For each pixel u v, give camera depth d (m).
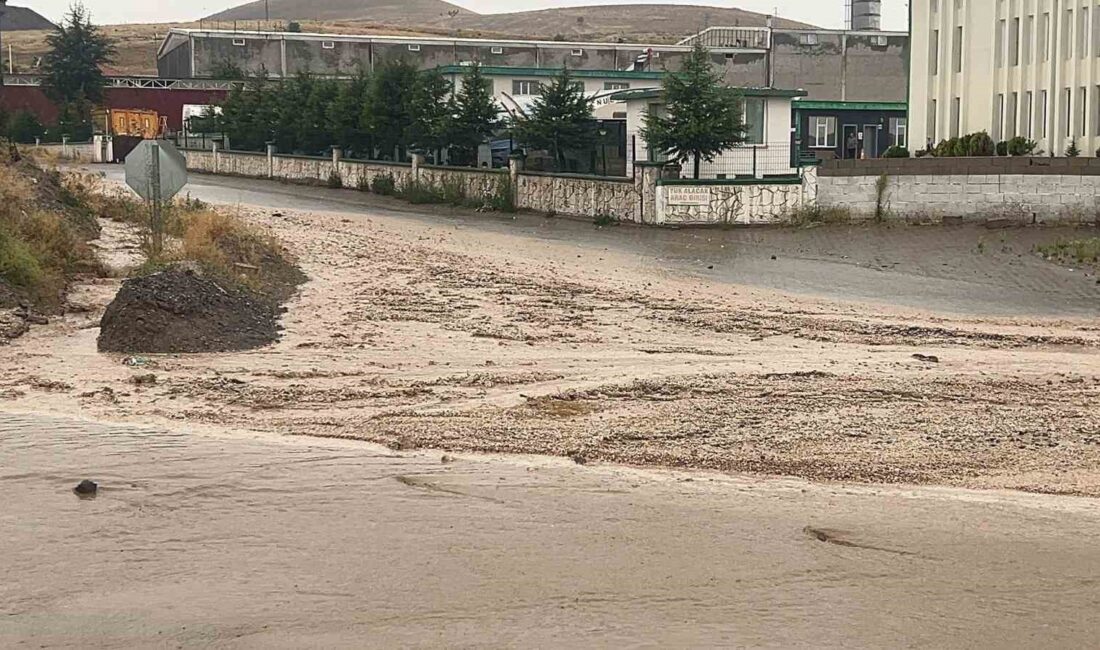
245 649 7.50
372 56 84.25
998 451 12.05
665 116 41.19
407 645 7.54
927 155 44.12
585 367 16.22
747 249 31.84
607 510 10.12
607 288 24.23
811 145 54.25
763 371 15.98
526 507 10.19
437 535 9.48
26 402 13.84
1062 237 33.03
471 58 82.62
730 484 10.91
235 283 20.81
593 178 39.38
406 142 50.19
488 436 12.48
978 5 44.41
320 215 39.72
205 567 8.79
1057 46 40.59
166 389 14.58
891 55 74.75
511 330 19.09
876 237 33.69
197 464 11.34
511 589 8.43
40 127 74.88
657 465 11.47
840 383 15.23
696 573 8.74
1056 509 10.27
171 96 78.19
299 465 11.34
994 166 35.69
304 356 16.75
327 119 55.88
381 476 11.02
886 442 12.35
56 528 9.56
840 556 9.11
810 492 10.69
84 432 12.48
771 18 81.81
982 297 24.22
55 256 23.05
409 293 22.80
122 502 10.21
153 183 22.78
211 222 25.78
